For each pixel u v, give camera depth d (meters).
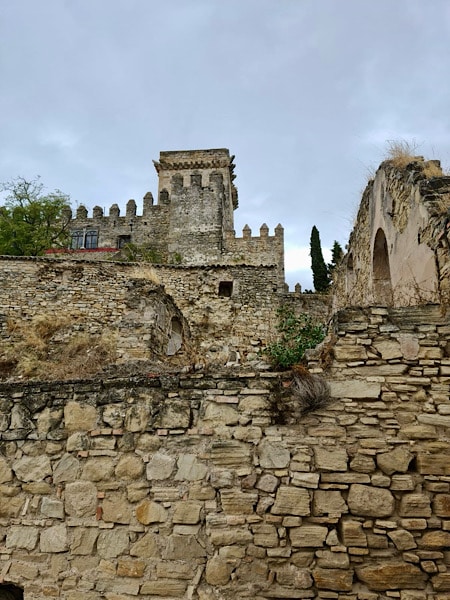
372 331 5.42
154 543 5.05
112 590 4.99
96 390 5.73
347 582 4.65
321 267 41.91
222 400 5.44
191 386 5.57
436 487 4.84
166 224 46.28
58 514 5.34
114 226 46.94
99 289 17.20
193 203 44.03
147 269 17.73
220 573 4.85
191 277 21.23
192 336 20.17
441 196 7.81
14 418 5.77
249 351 20.02
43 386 5.86
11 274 17.20
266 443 5.20
